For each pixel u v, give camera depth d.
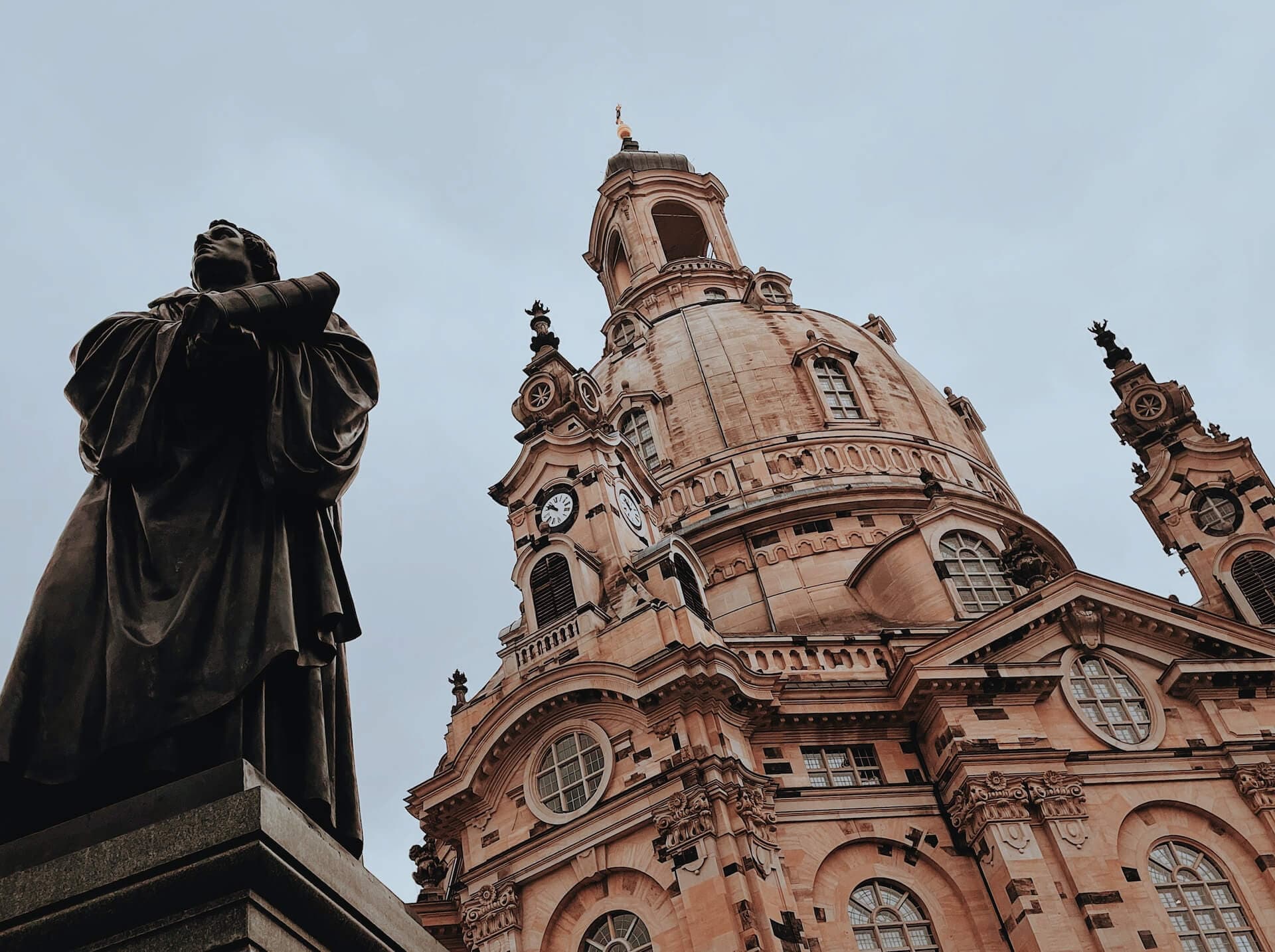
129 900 5.71
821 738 43.59
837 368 71.06
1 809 6.49
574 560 47.88
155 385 7.25
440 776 43.81
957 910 40.31
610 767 41.44
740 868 37.84
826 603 57.84
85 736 6.55
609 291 98.06
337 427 7.70
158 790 6.18
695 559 49.09
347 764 7.52
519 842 41.69
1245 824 42.34
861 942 39.31
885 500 61.84
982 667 43.72
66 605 6.91
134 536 7.12
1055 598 46.41
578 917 40.03
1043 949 37.75
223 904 5.68
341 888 6.28
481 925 40.88
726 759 39.91
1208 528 58.22
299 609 7.38
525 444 54.31
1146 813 42.19
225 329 7.12
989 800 40.94
